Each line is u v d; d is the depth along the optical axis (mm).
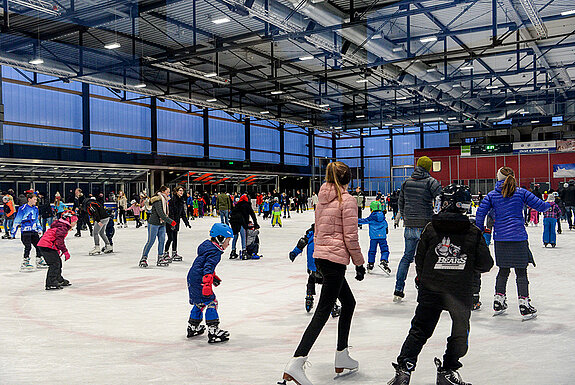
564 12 12359
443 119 30922
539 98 18484
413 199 5121
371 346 3637
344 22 15492
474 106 22688
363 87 30469
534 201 4340
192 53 18766
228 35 19984
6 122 24062
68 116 27016
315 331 2871
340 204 3008
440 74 21641
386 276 7137
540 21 12633
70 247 12688
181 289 6516
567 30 13352
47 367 3344
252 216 9672
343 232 2996
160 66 19781
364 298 5523
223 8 16766
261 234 16375
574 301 5117
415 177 5133
